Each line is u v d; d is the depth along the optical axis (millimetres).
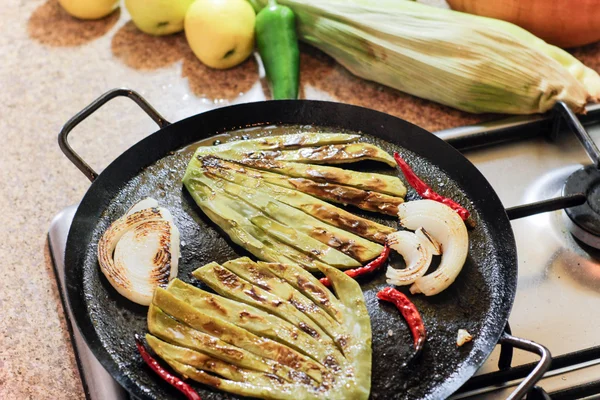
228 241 802
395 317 757
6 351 812
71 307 758
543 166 903
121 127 956
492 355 781
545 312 807
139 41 1039
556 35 970
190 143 864
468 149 920
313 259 778
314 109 871
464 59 916
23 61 1025
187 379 728
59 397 787
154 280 772
